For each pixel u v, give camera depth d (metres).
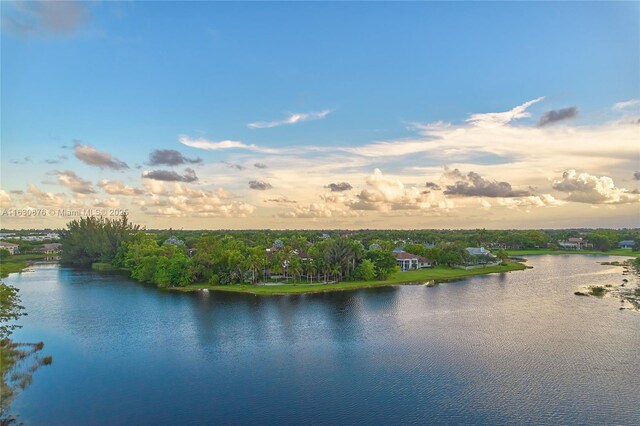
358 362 92.94
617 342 105.44
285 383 82.31
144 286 191.50
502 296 165.00
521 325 121.56
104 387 80.75
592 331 115.06
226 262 193.62
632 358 94.25
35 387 80.81
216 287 183.25
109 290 181.25
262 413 70.75
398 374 86.12
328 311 139.88
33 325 123.81
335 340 108.44
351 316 133.25
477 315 133.75
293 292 171.00
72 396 77.00
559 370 87.62
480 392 77.69
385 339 108.94
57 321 128.25
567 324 122.38
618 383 81.12
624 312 137.12
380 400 74.94
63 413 70.75
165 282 187.00
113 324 124.75
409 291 175.50
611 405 72.69
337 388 79.88
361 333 114.44
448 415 69.62
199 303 153.12
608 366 89.62
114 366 91.44
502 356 95.81
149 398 76.31
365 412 70.75
